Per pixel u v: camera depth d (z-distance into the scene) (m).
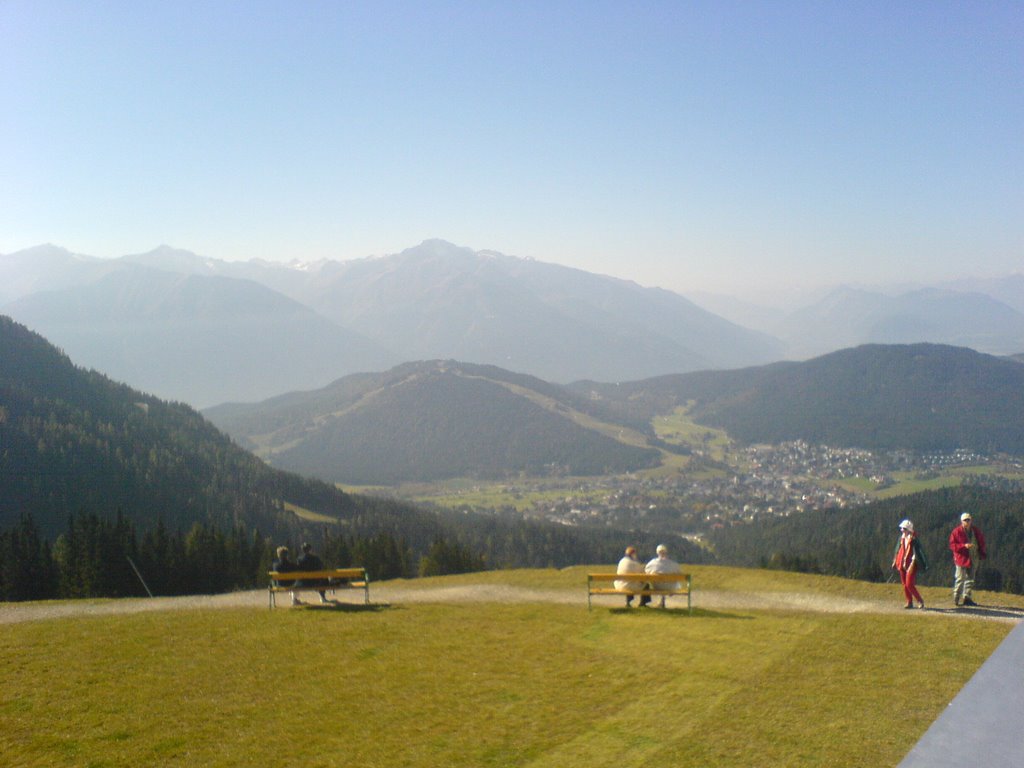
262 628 24.86
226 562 87.75
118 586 76.44
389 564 99.75
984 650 20.08
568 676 19.52
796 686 17.89
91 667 20.84
